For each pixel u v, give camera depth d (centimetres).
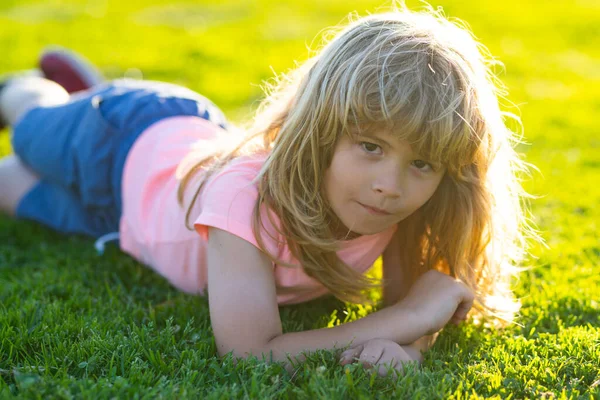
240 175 211
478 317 242
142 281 284
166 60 711
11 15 938
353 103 184
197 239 252
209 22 941
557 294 259
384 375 188
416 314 211
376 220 199
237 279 201
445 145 187
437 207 223
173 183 271
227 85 628
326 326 238
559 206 366
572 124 545
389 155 188
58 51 422
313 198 203
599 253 303
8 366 191
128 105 306
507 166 220
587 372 196
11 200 343
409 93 182
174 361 194
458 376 194
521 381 191
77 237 334
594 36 970
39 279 265
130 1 1090
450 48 195
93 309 237
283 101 220
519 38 930
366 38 194
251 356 192
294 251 213
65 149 314
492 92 207
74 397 168
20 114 366
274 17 991
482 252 231
